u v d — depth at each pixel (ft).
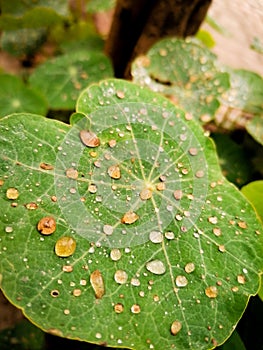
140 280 0.34
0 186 0.34
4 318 0.51
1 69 0.64
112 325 0.32
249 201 0.42
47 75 0.55
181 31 0.57
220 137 0.60
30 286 0.31
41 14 0.65
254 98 0.61
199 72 0.56
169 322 0.33
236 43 0.75
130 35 0.58
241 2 0.71
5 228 0.32
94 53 0.57
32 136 0.37
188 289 0.35
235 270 0.37
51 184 0.36
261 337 0.45
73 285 0.32
